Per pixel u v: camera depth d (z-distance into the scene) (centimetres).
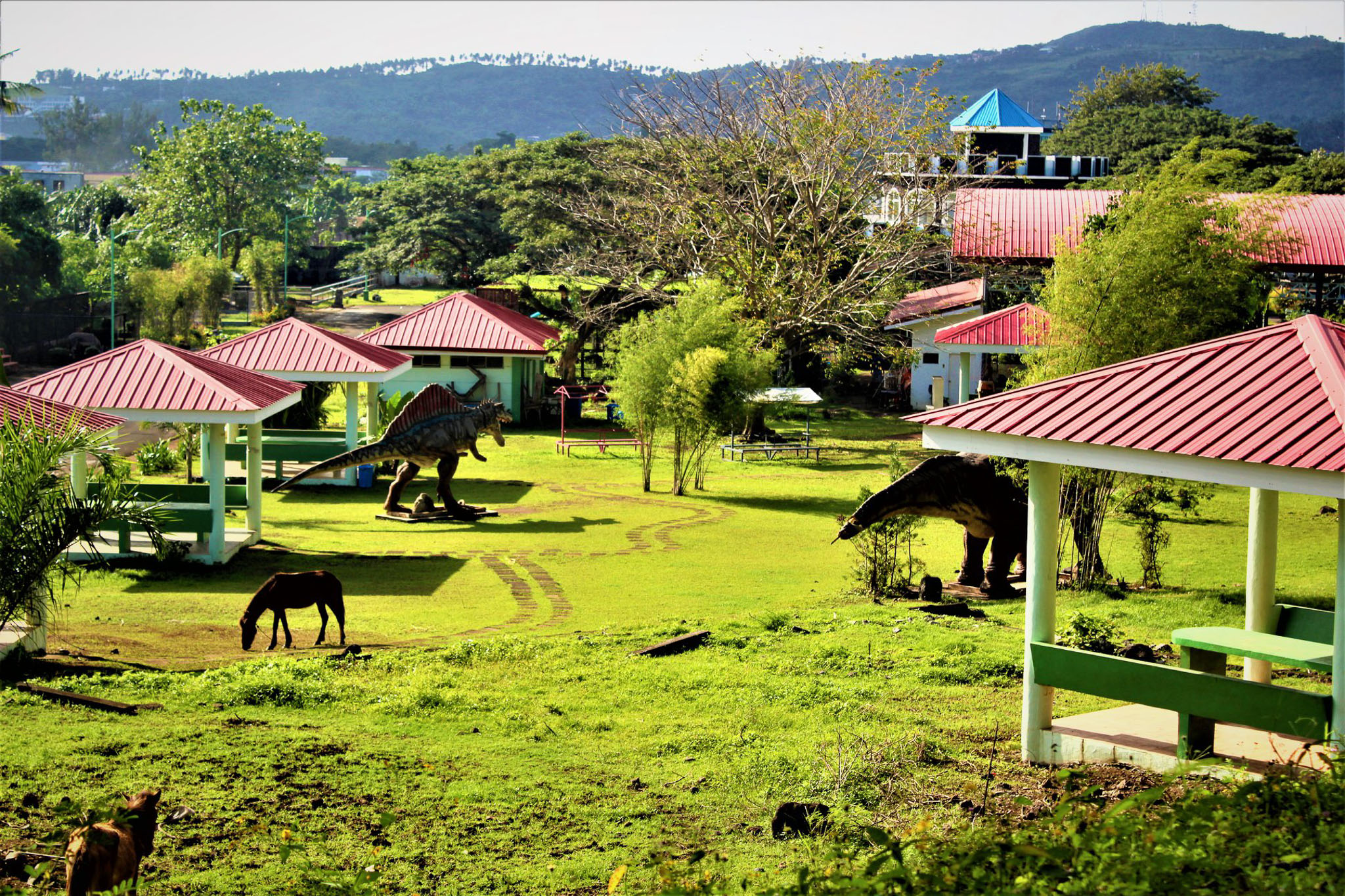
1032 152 8319
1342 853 580
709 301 3406
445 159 10238
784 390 4141
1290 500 3067
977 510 1984
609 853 919
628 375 3269
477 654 1544
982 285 4969
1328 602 1809
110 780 1024
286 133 11162
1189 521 2812
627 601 1978
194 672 1437
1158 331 2047
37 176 16925
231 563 2247
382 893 820
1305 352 1031
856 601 1977
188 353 2370
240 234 10412
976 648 1562
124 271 7594
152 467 3192
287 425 3869
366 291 9519
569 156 7550
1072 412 1070
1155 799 642
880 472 3688
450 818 984
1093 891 535
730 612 1881
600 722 1252
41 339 6284
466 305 4797
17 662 1414
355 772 1080
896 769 1070
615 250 5569
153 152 11181
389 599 1984
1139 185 2367
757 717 1276
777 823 959
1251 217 3148
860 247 4694
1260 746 1054
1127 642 1473
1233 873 569
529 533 2677
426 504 2834
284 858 737
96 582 2044
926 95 4481
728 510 3034
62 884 823
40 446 1449
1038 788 1021
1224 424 977
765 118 4509
